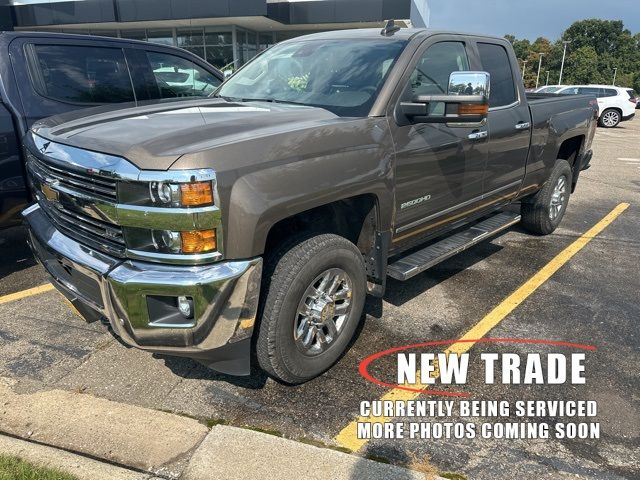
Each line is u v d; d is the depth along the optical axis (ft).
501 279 15.40
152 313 8.14
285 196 8.48
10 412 9.24
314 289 9.69
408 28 13.00
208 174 7.63
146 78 17.70
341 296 10.31
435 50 12.32
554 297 14.21
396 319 12.82
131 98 17.24
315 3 76.13
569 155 20.18
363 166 9.81
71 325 12.37
